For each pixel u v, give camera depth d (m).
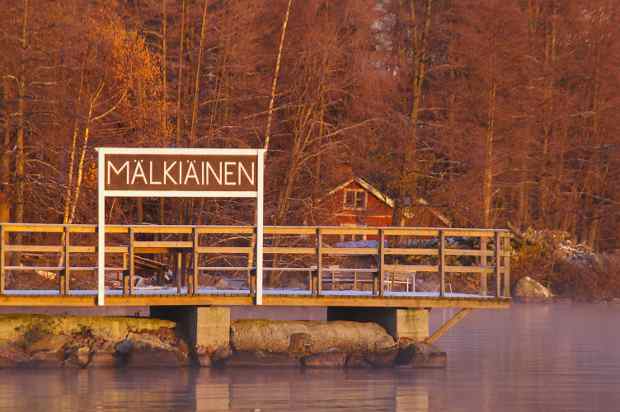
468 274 128.25
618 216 164.25
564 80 166.38
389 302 64.69
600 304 128.25
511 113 148.75
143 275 114.56
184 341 63.78
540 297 132.38
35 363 61.75
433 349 65.19
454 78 145.75
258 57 135.62
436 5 146.88
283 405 51.47
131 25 131.12
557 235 147.25
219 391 54.97
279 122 132.12
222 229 63.66
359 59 136.25
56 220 119.06
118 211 120.81
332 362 63.97
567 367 66.50
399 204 140.25
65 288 61.22
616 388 58.56
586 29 164.62
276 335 64.12
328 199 132.62
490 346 77.69
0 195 112.31
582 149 165.12
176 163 62.41
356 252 65.25
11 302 60.00
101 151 61.69
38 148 114.25
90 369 61.59
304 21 137.00
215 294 62.91
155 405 51.03
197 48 130.62
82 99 116.44
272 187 129.38
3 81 111.56
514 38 147.75
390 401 53.28
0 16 111.19
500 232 66.88
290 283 120.81
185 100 129.75
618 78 163.38
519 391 57.25
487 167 141.38
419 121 143.25
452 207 139.25
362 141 136.12
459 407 52.34
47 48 113.56
